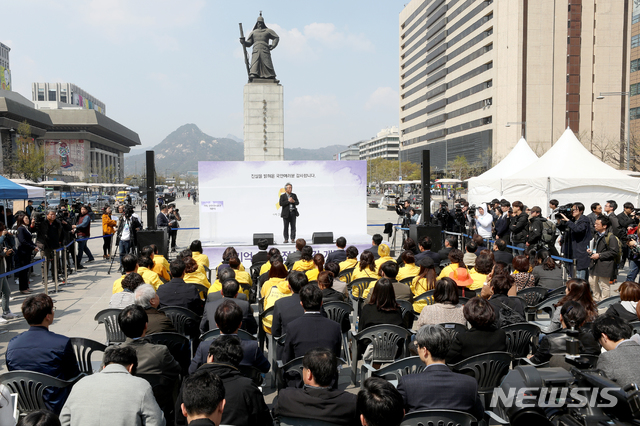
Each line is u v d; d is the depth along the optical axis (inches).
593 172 475.8
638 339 129.5
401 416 79.7
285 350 149.7
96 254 607.5
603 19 2684.5
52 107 5649.6
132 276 194.7
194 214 1382.9
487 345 137.6
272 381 189.0
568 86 2699.3
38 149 2027.6
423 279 232.2
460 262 231.1
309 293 150.0
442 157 3688.5
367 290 253.6
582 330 140.4
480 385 137.9
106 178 3828.7
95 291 371.6
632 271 348.2
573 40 2691.9
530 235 359.9
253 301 294.8
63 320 285.0
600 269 300.8
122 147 5315.0
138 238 427.5
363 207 558.9
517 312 177.0
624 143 1451.8
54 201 1202.0
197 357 133.7
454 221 546.0
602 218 298.2
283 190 547.8
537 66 2691.9
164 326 160.4
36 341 130.0
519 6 2669.8
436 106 3774.6
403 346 174.9
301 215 553.0
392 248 601.0
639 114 2224.4
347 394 102.9
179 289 209.6
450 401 104.8
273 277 229.8
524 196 512.7
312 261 274.1
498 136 2854.3
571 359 99.7
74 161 4077.3
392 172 4030.5
